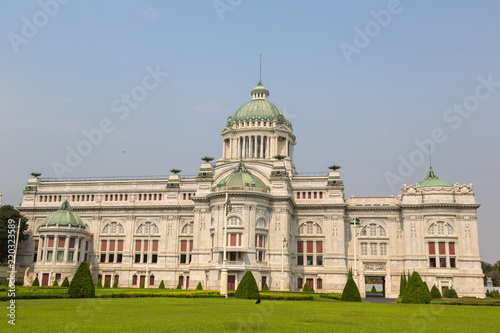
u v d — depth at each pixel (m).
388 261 113.06
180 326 30.66
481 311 50.56
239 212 103.94
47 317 34.62
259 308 47.81
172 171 126.31
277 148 126.50
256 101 133.12
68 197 129.25
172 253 120.75
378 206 115.69
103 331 27.84
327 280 111.62
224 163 118.94
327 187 116.62
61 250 115.94
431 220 109.94
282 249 100.94
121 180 127.88
